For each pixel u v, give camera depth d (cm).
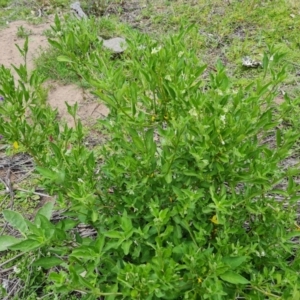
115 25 536
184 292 189
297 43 491
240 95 204
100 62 222
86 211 215
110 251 216
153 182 211
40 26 567
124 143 215
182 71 211
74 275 174
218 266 172
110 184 230
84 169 228
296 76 438
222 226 214
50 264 207
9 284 272
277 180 213
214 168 199
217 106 191
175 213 196
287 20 531
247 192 213
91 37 233
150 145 200
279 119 236
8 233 303
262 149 209
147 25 546
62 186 221
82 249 186
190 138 199
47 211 264
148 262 192
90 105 426
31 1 627
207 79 427
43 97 346
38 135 238
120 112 205
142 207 211
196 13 558
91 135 384
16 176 352
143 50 234
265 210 216
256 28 524
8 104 229
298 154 348
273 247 221
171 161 194
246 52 479
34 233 192
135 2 606
